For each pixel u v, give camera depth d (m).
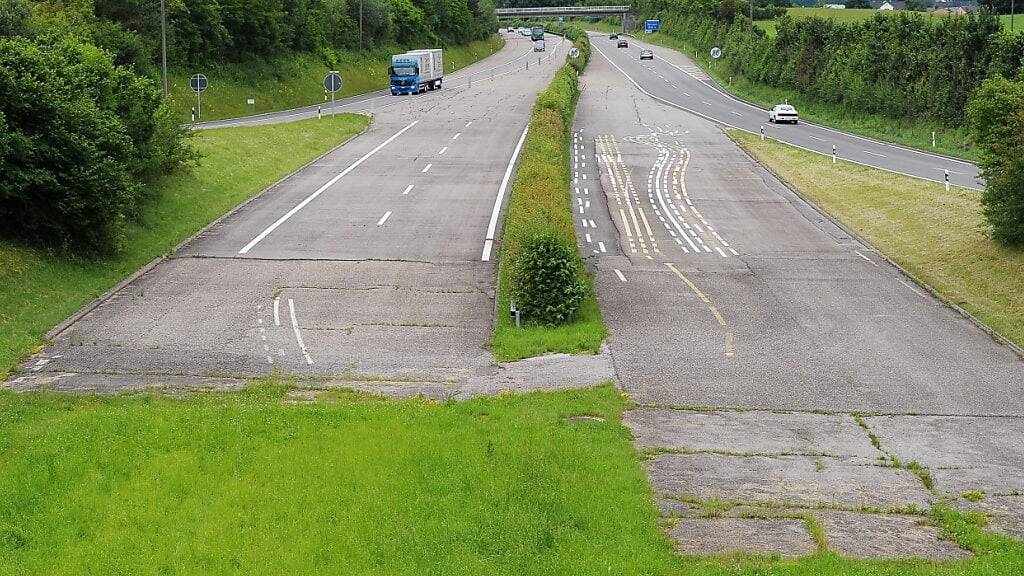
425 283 28.12
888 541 12.88
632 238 35.09
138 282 27.92
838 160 51.66
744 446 16.80
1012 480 15.34
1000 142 30.78
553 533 12.80
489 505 13.70
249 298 26.48
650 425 17.84
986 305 26.55
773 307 26.42
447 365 21.75
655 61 121.25
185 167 38.56
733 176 48.25
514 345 22.98
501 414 18.02
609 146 57.38
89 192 27.56
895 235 35.19
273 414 17.89
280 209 37.41
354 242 32.59
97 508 13.98
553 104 62.22
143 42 65.81
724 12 124.62
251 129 51.38
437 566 12.05
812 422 18.20
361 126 59.09
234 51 79.44
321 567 12.14
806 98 82.44
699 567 11.74
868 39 74.12
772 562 11.96
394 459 15.41
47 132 27.19
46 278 26.17
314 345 22.97
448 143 53.84
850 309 26.33
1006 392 20.11
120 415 17.73
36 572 12.18
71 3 59.75
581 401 18.95
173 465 15.32
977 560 12.14
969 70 61.56
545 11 180.50
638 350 22.61
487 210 37.62
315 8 97.31
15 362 21.50
